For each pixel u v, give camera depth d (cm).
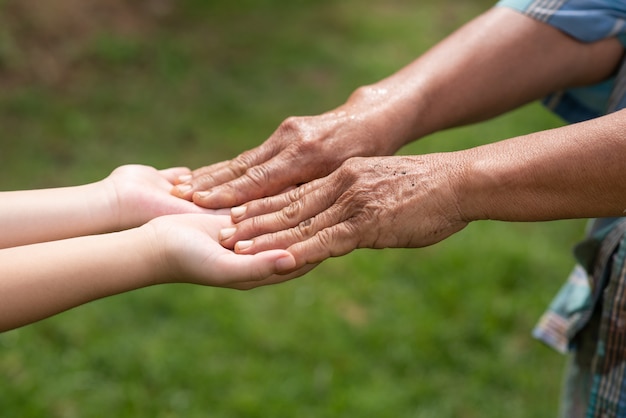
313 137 150
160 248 128
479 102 160
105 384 276
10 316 122
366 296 322
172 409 268
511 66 159
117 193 148
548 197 120
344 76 505
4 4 487
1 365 278
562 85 165
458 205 126
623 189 116
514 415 275
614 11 156
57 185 381
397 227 129
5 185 377
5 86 451
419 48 546
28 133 418
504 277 335
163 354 287
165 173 160
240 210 139
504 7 162
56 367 280
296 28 563
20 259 124
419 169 130
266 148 154
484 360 295
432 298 321
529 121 459
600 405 144
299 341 297
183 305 309
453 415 274
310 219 134
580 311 156
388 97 155
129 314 304
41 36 485
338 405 271
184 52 510
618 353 141
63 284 124
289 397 274
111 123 434
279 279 135
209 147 422
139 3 545
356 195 130
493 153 125
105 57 488
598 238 150
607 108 151
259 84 488
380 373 287
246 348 294
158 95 465
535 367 294
